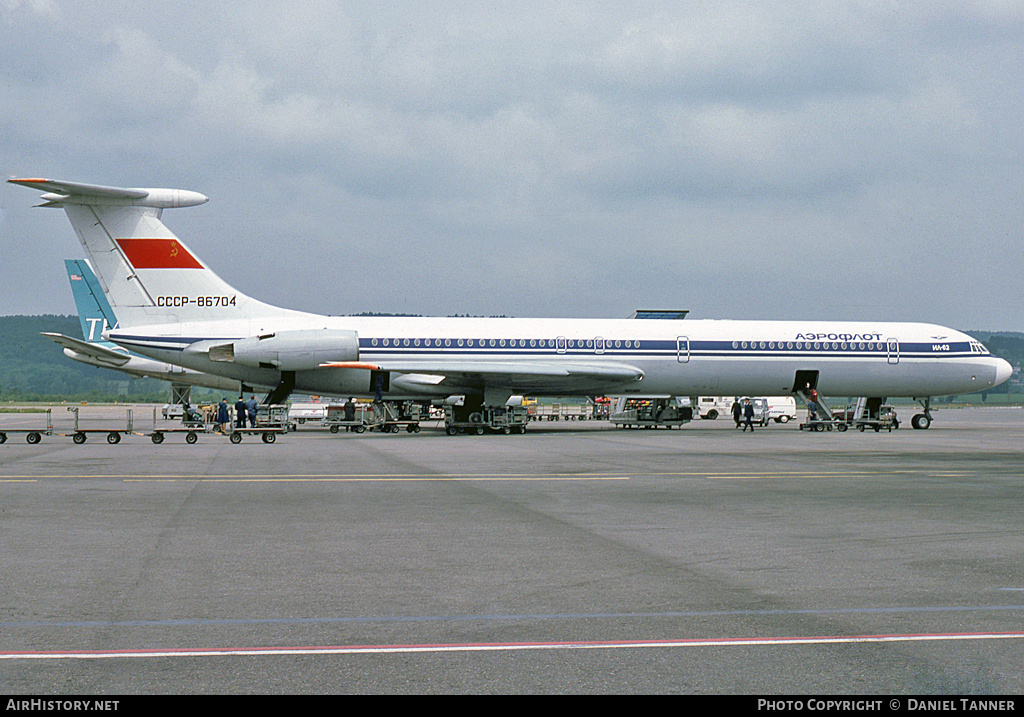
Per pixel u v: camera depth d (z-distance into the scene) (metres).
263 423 54.25
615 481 28.66
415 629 11.03
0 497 23.89
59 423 78.94
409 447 45.75
